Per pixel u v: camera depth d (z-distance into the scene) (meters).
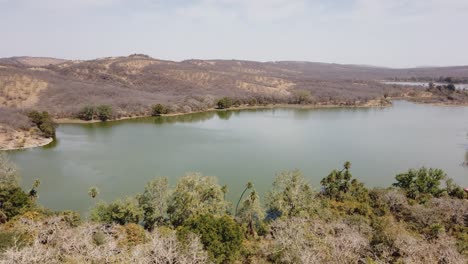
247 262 26.11
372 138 86.00
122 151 70.25
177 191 35.66
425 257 22.53
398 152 72.56
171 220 35.34
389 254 23.17
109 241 24.11
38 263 19.53
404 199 38.81
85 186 49.97
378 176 57.53
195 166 60.31
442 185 53.72
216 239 25.39
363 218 32.00
